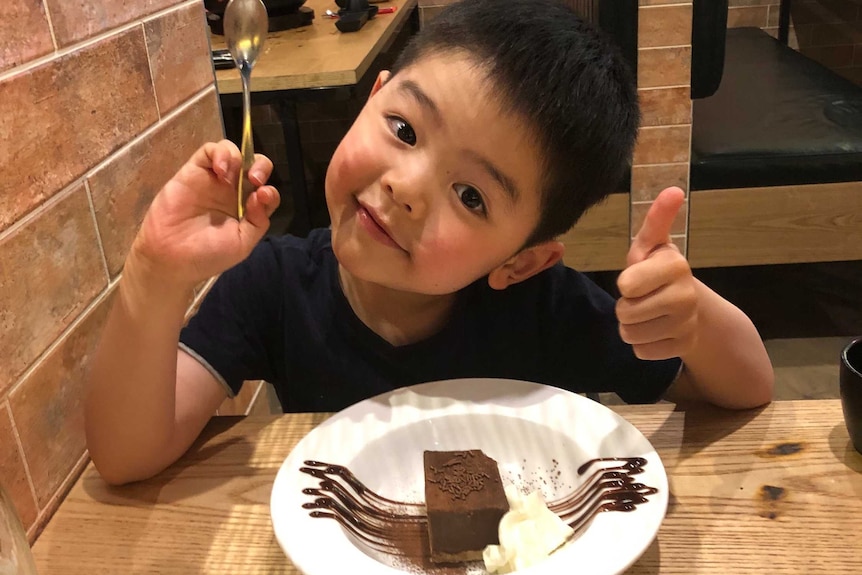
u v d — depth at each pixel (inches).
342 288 33.2
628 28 67.7
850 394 23.7
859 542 21.0
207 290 36.9
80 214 25.8
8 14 22.0
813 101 83.5
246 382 42.6
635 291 24.1
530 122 25.1
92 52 26.3
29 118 23.1
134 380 24.0
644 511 20.7
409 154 25.8
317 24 82.4
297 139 78.2
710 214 74.5
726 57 103.4
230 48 25.5
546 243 30.0
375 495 23.8
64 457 25.1
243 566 21.4
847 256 74.7
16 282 22.6
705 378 27.8
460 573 21.7
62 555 22.0
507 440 25.4
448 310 33.1
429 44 27.2
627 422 24.8
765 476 23.7
